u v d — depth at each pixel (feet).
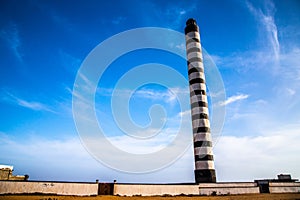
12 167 125.80
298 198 103.30
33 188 87.15
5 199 71.92
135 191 105.50
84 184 95.81
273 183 148.87
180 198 99.50
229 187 133.18
